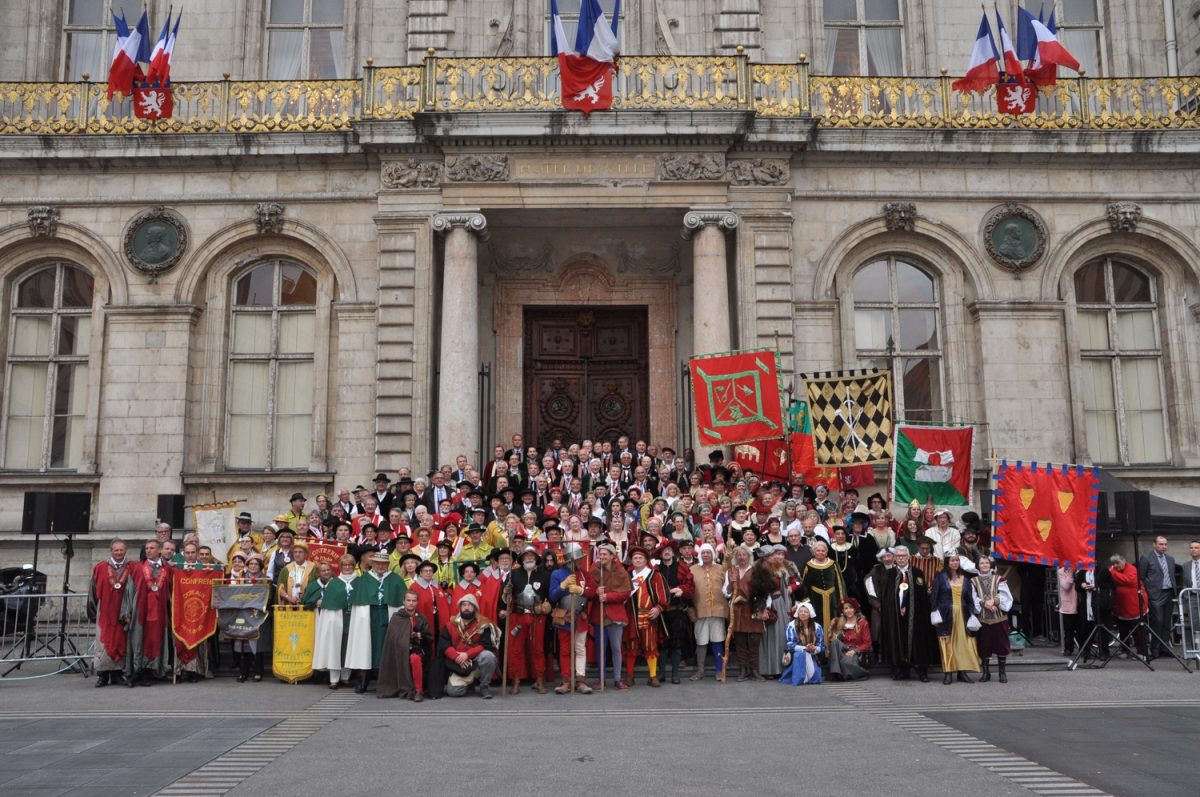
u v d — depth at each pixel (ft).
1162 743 29.07
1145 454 67.87
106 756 27.96
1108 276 69.05
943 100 67.00
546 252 72.28
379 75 65.62
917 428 54.80
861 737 30.07
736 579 43.24
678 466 58.08
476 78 64.39
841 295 66.80
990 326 66.03
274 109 66.18
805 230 66.54
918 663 42.34
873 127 65.92
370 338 65.46
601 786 24.07
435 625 40.68
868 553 46.88
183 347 65.21
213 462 65.10
